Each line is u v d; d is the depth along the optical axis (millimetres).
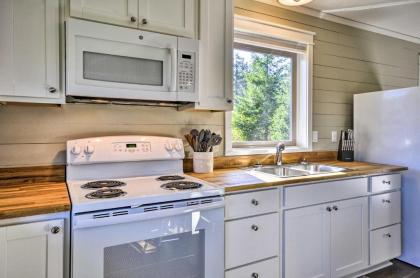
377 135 2691
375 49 3227
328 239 2037
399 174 2480
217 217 1544
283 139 2768
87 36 1500
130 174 1861
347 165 2506
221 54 1964
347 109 3020
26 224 1152
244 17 2391
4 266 1120
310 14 2752
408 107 2449
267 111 2676
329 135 2902
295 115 2816
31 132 1695
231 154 2377
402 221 2531
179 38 1748
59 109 1764
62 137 1772
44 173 1722
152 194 1385
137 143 1867
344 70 3000
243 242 1666
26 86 1406
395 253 2475
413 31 3289
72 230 1209
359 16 2887
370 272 2363
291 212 1854
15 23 1379
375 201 2312
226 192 1577
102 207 1251
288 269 1849
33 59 1418
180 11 1797
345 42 3000
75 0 1498
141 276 1341
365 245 2260
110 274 1272
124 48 1595
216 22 1942
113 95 1580
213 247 1532
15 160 1657
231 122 2389
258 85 2623
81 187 1545
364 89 3143
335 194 2064
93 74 1529
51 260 1191
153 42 1671
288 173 2441
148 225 1345
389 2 2574
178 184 1606
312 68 2785
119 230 1282
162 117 2080
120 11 1610
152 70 1688
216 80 1948
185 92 1775
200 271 1505
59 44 1474
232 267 1631
